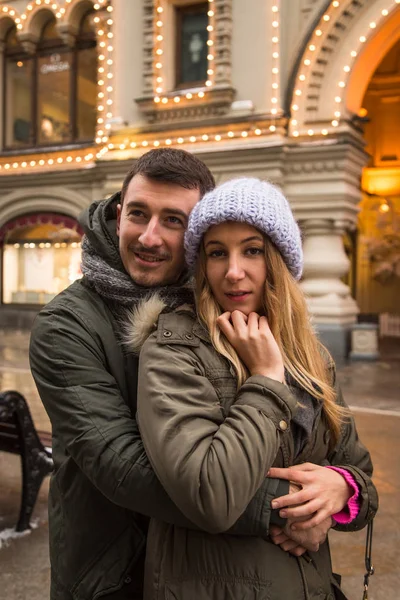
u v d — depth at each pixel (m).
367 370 10.46
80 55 15.74
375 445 5.75
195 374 1.38
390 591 3.13
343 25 11.55
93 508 1.54
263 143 11.96
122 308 1.63
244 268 1.47
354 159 11.93
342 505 1.42
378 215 19.20
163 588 1.37
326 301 11.73
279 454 1.40
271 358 1.39
